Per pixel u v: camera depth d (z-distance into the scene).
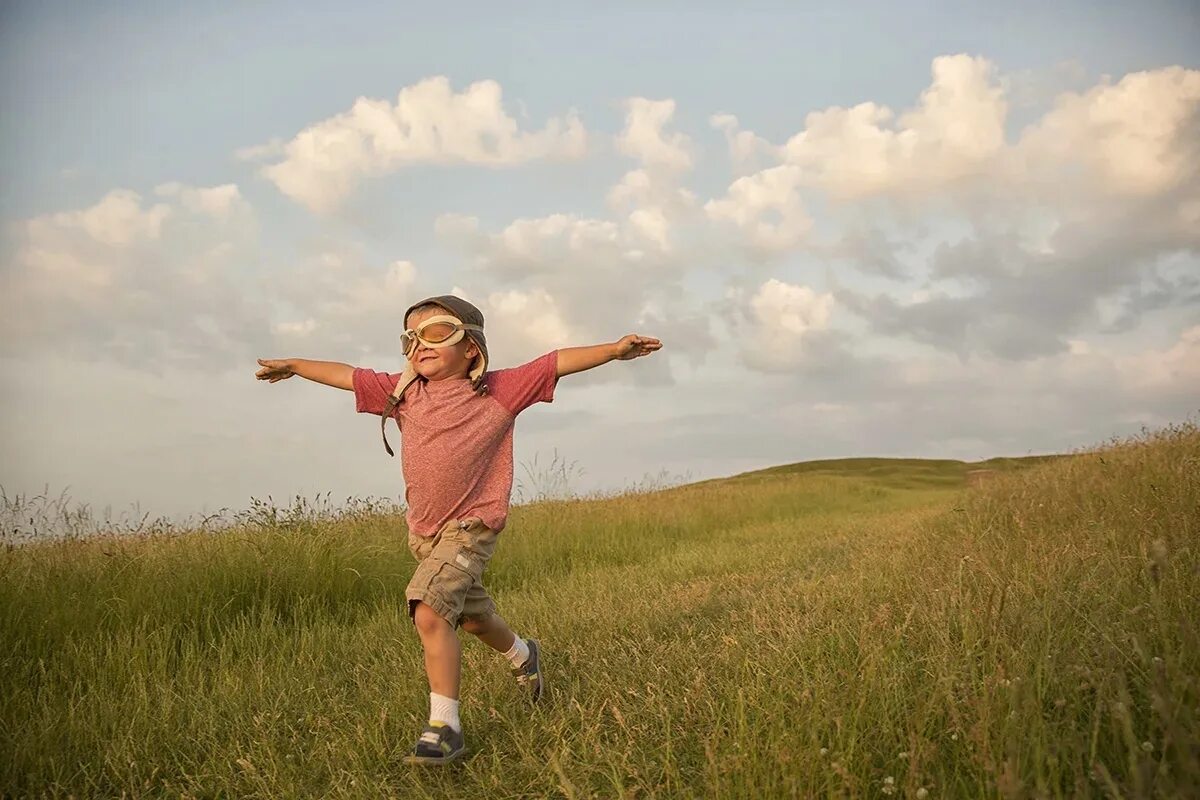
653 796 3.21
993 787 2.74
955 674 3.55
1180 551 4.79
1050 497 9.09
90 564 7.08
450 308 4.27
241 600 7.10
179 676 5.46
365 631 6.80
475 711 4.45
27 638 5.88
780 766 3.05
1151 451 10.16
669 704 4.05
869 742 3.28
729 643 4.80
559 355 4.40
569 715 4.14
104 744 4.34
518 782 3.63
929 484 33.25
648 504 15.17
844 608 5.36
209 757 4.15
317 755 4.11
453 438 4.25
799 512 18.52
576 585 8.80
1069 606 4.25
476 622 4.37
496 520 4.25
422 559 4.39
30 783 3.96
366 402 4.45
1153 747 2.73
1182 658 3.15
